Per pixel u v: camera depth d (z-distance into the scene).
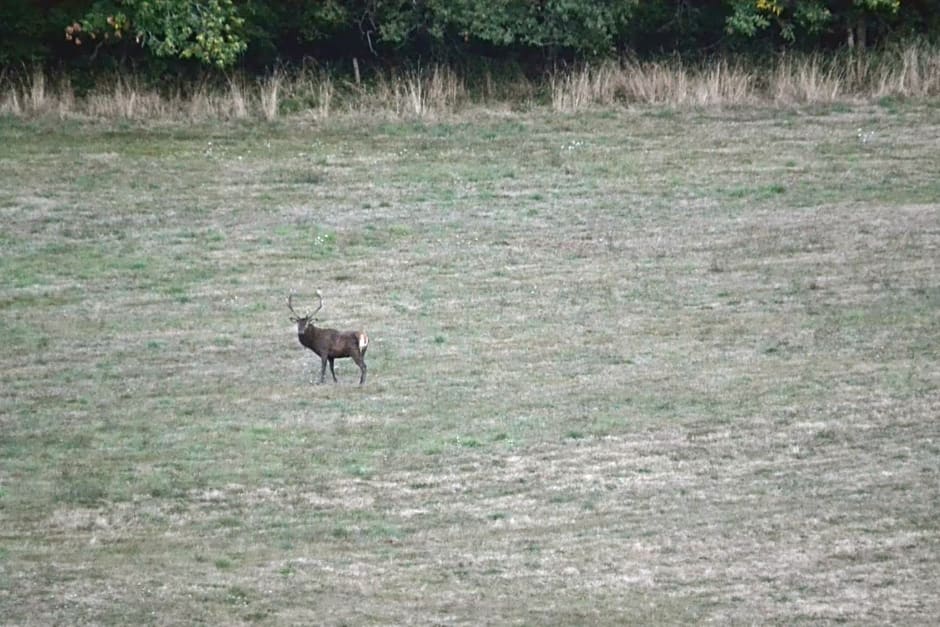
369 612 51.59
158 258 90.81
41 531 58.94
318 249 92.50
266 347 78.19
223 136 112.94
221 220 97.12
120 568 55.62
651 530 57.97
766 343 77.69
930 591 52.41
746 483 61.94
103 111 115.81
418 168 107.12
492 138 113.62
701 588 53.00
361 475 63.44
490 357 76.25
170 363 76.06
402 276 88.31
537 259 91.06
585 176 105.94
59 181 102.62
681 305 83.44
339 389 72.62
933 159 108.56
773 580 53.50
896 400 69.94
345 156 109.25
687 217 98.31
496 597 52.69
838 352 76.19
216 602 52.56
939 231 94.38
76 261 90.12
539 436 66.81
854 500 60.03
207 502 61.34
